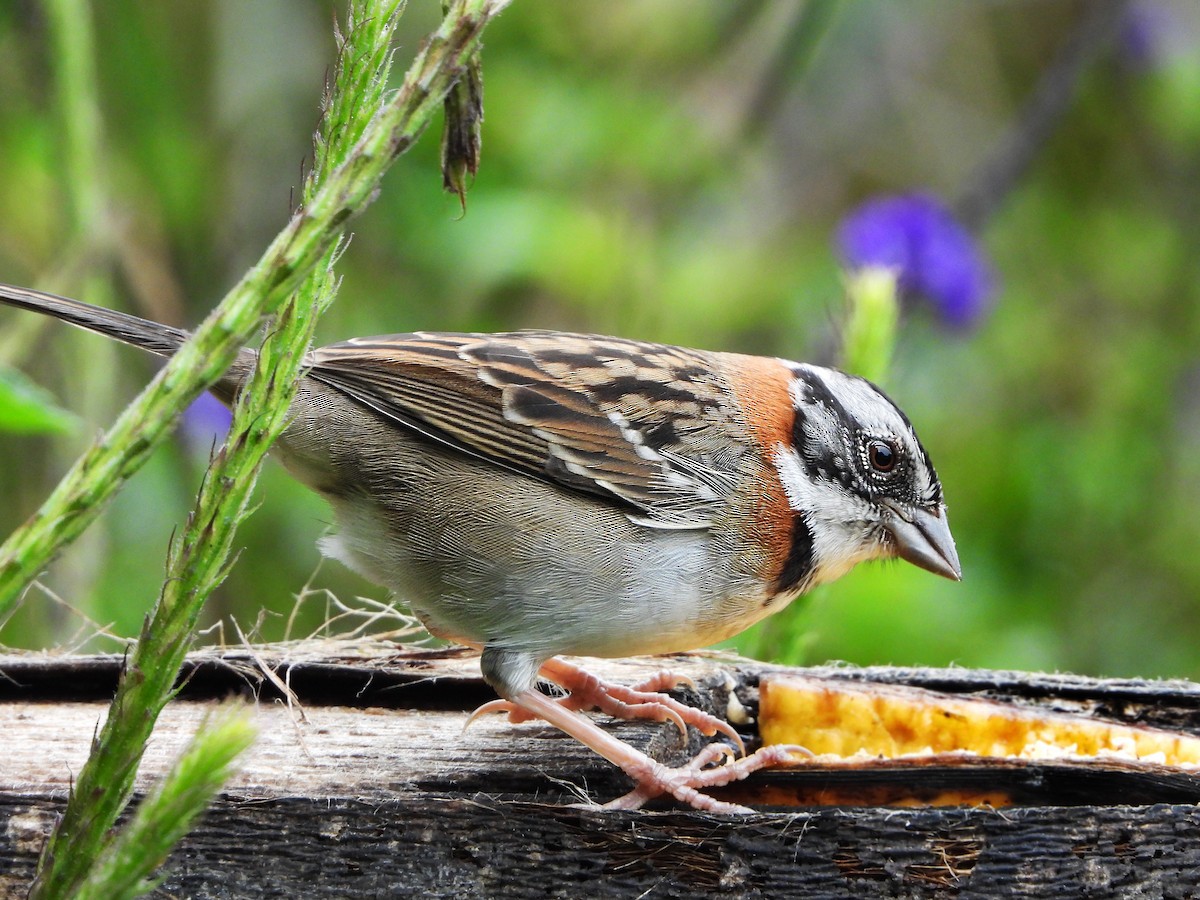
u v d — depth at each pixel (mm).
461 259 13242
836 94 17859
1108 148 17484
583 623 7398
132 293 12656
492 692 7629
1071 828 6027
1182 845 5988
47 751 6754
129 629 11781
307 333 4516
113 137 13195
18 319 11469
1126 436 15781
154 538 12492
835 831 6113
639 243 14016
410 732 7184
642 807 6863
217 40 13586
